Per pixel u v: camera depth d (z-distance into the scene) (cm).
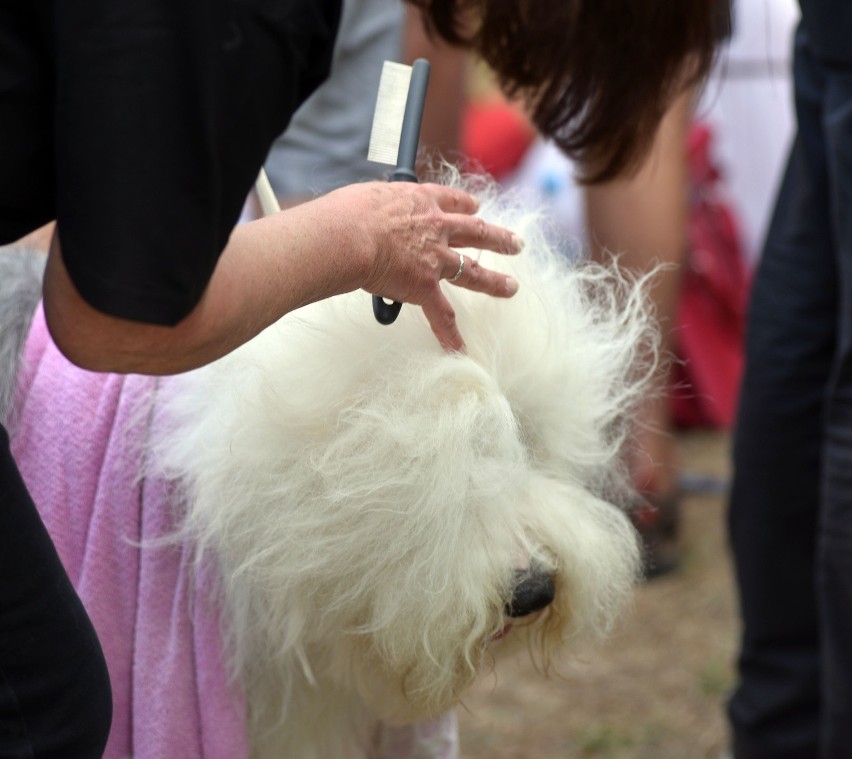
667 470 392
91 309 109
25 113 111
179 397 166
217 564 165
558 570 169
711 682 333
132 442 165
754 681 259
